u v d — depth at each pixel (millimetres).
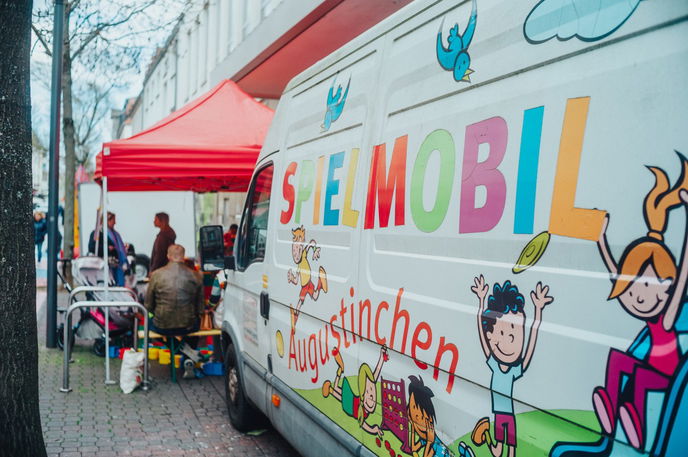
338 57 3861
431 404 2617
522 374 2092
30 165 3596
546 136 2086
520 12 2270
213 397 6734
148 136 7586
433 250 2643
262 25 12828
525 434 2088
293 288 4168
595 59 1938
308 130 4195
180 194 18094
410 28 3020
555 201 2018
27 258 3596
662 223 1663
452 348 2471
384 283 3006
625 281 1746
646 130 1740
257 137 7996
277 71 14383
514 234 2180
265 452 5164
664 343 1627
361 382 3221
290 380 4207
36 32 10164
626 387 1721
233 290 5824
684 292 1588
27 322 3615
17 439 3570
